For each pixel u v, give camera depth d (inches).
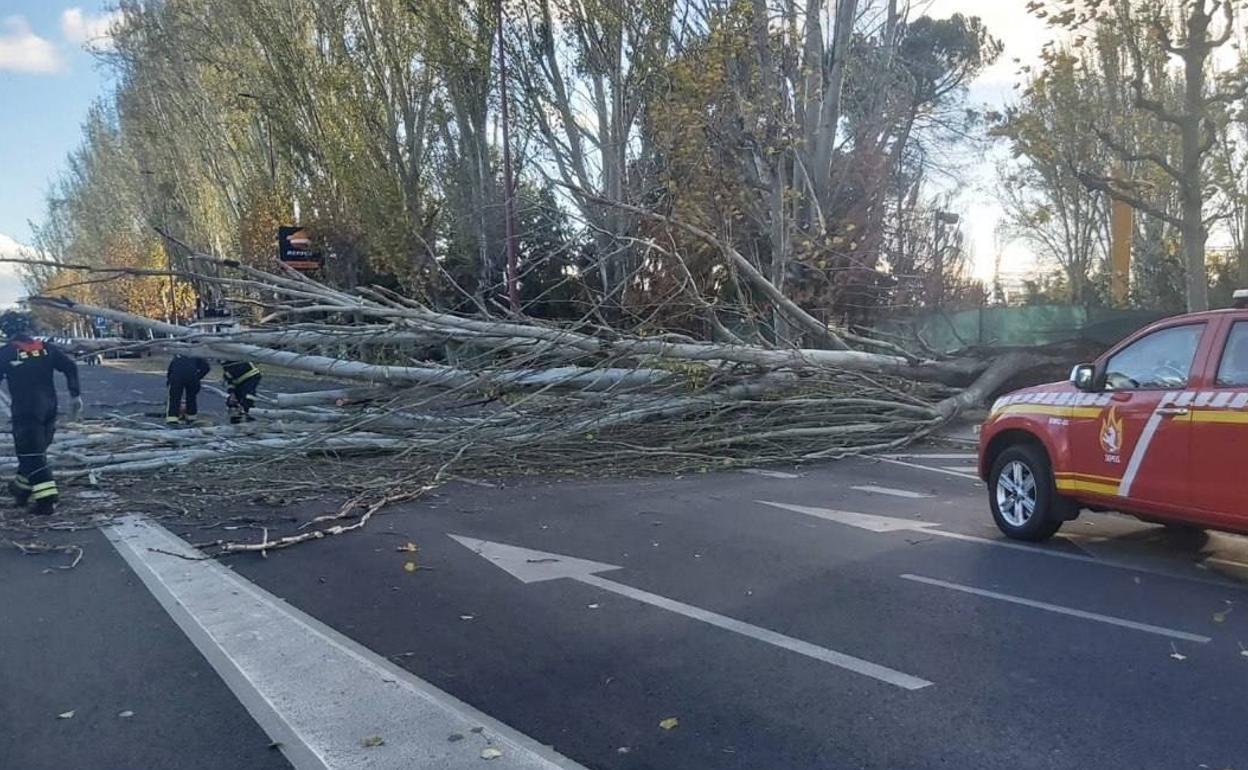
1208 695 200.2
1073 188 1482.5
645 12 858.1
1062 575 293.3
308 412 516.7
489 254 1117.7
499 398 506.6
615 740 182.5
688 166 719.7
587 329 548.1
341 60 1171.9
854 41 965.8
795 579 290.4
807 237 765.9
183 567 311.1
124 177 2218.3
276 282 524.7
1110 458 303.6
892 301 997.2
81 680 215.0
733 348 538.0
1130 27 677.9
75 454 455.2
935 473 497.0
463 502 417.4
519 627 248.4
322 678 214.5
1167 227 1210.0
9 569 310.8
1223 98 667.4
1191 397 281.9
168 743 183.3
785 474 495.8
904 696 201.0
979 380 658.8
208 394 1044.5
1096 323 857.5
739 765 171.8
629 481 473.1
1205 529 303.0
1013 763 171.0
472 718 192.7
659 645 233.6
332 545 339.6
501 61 942.4
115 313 467.5
